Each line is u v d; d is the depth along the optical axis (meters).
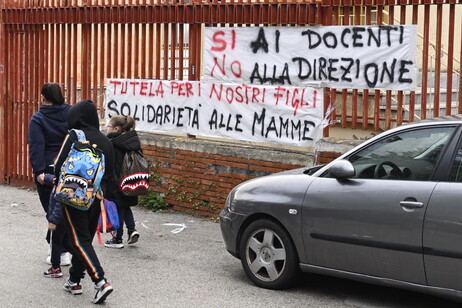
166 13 10.80
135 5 11.08
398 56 8.91
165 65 10.99
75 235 6.46
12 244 8.70
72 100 12.12
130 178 8.24
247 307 6.47
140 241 8.97
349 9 9.34
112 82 11.51
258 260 7.06
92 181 6.36
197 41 10.62
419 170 6.09
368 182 6.32
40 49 12.43
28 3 12.46
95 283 6.45
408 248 5.96
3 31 12.80
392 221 6.04
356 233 6.27
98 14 11.52
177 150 10.62
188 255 8.33
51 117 7.32
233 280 7.34
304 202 6.63
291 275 6.83
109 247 8.63
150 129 11.14
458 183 5.80
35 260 8.01
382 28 8.98
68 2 11.89
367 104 9.27
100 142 6.64
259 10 9.91
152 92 11.08
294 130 9.70
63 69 12.13
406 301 6.71
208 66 10.45
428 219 5.83
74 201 6.27
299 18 9.59
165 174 10.80
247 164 9.88
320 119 9.47
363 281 6.37
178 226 9.79
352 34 9.20
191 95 10.66
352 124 9.42
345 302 6.65
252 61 10.05
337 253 6.44
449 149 5.97
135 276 7.46
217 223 10.02
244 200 7.14
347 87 9.31
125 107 11.41
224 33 10.26
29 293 6.85
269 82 9.92
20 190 12.56
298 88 9.61
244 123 10.14
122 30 11.33
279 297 6.77
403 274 6.05
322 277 7.50
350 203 6.32
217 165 10.20
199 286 7.12
